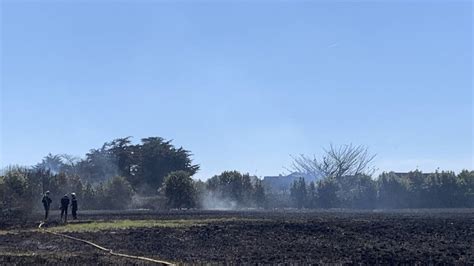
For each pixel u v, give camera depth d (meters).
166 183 62.47
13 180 44.62
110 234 29.36
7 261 20.22
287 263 19.75
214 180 68.88
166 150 90.31
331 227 31.72
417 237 27.31
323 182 68.75
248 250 23.38
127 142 94.25
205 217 40.97
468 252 22.34
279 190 79.12
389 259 20.59
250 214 45.97
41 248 24.72
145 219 38.66
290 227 31.84
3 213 41.66
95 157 93.62
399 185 66.69
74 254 22.33
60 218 39.97
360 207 67.00
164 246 24.91
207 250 23.50
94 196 62.78
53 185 57.88
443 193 66.12
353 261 20.25
